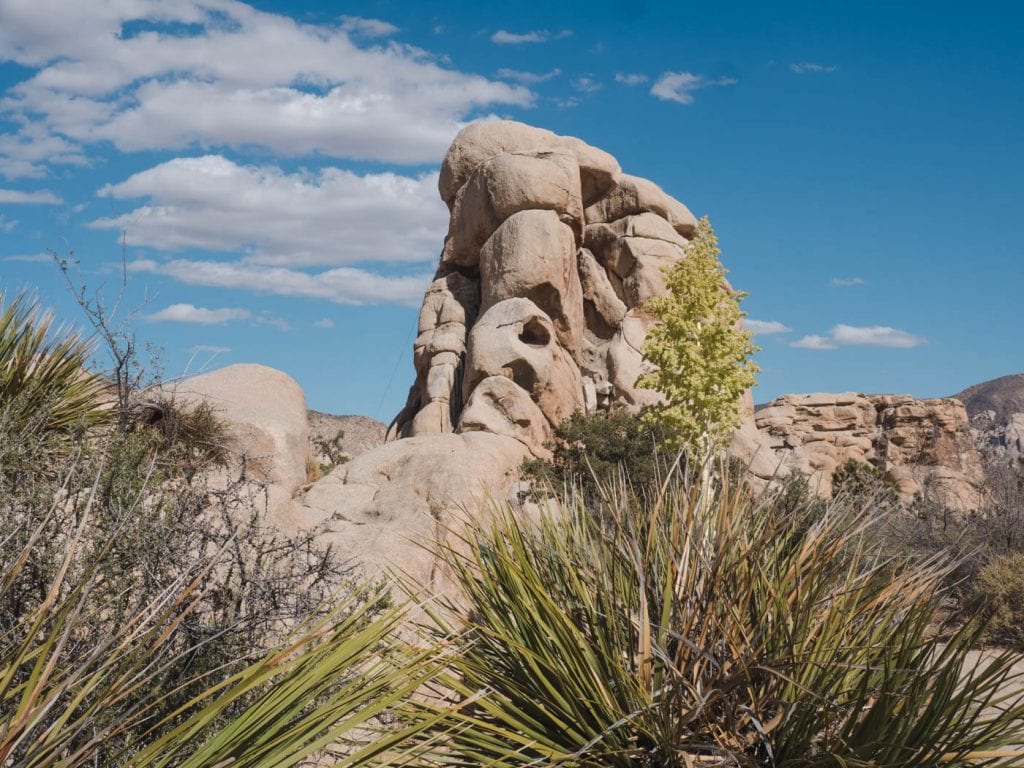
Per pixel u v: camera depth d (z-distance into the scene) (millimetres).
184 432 9945
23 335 7504
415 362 36562
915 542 11391
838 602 3645
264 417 14766
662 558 3980
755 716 3229
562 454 25047
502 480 17328
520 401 29938
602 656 3549
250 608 3752
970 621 3664
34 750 1861
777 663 3311
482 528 4598
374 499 15656
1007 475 16312
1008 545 13664
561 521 4617
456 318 36000
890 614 3844
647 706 3254
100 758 2510
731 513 4199
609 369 34094
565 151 36344
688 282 12242
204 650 3418
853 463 24844
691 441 11602
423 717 3340
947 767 3203
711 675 3438
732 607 3518
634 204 37344
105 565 3379
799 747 3264
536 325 32156
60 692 1904
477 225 36562
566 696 3523
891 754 3152
